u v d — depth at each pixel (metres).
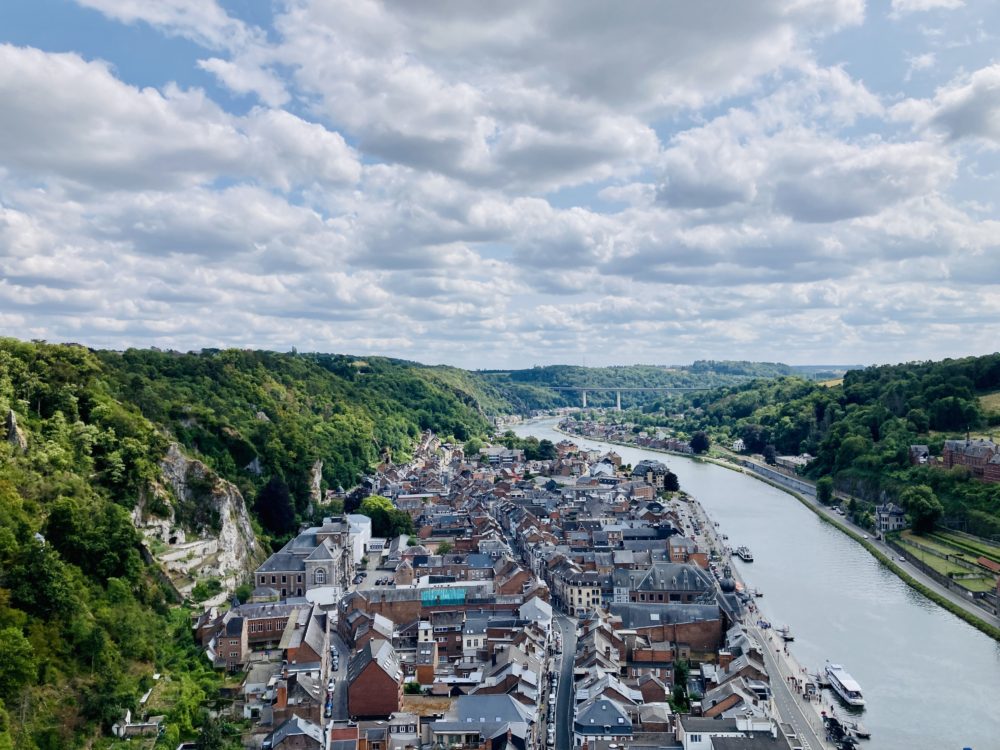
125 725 196.38
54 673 189.62
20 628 187.88
